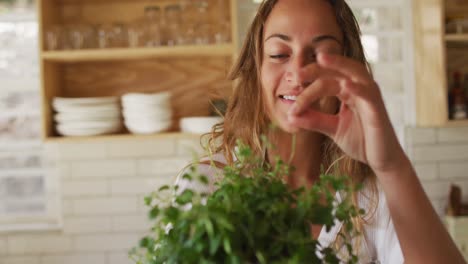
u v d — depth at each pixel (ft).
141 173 10.80
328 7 3.65
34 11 11.34
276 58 3.48
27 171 11.26
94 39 9.72
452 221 10.27
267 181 2.40
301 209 2.25
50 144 11.26
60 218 11.07
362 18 11.06
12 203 11.26
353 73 2.54
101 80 10.66
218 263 2.19
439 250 2.85
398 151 2.71
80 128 9.52
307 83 3.37
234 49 9.55
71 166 10.80
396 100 11.03
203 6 9.72
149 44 9.70
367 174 3.99
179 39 9.64
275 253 2.17
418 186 2.82
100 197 10.80
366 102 2.54
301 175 3.87
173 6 9.68
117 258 10.80
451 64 11.06
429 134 10.87
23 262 10.80
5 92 11.36
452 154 10.91
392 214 2.86
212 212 2.17
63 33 9.68
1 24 11.36
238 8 10.67
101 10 10.60
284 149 3.74
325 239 3.43
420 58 10.61
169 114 9.78
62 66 10.59
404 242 2.88
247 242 2.19
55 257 10.81
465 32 10.29
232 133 4.13
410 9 10.83
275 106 3.51
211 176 3.60
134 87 10.68
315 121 2.70
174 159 10.78
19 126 11.34
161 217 2.38
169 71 10.69
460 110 10.43
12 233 10.78
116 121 9.73
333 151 3.90
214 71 10.67
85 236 10.80
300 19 3.46
